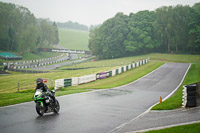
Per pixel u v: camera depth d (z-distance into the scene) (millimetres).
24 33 116625
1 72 57531
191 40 86438
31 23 131750
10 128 7762
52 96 10305
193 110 10883
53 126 8188
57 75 46125
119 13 103188
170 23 89500
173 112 10820
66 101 14445
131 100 15789
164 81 30953
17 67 77062
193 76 34656
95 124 8680
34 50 126750
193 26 87688
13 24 120938
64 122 8859
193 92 11898
